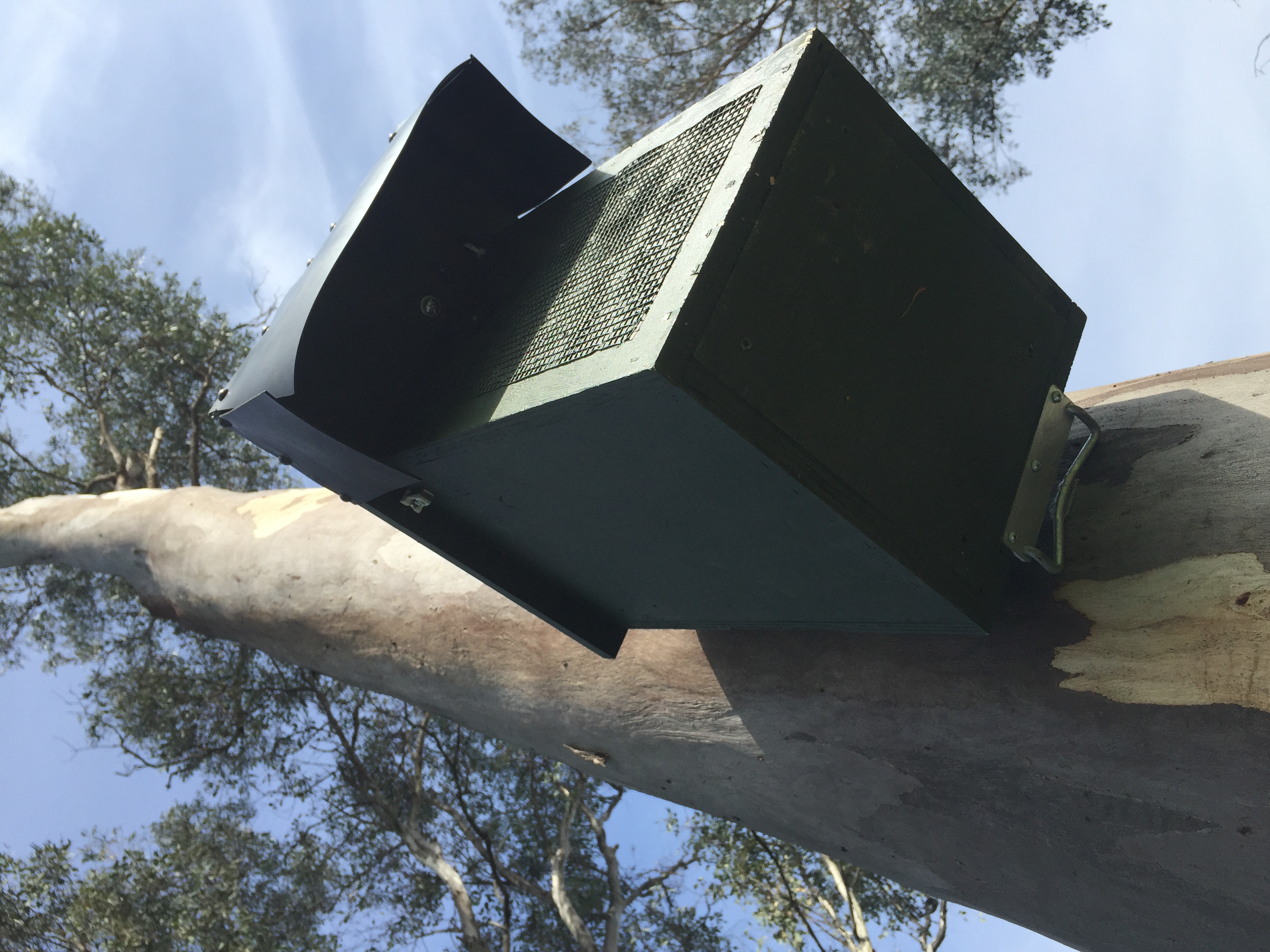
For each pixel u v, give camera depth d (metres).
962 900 1.92
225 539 4.00
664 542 1.59
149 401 9.00
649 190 1.51
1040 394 1.60
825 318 1.29
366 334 1.72
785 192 1.27
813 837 2.14
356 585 3.28
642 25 7.08
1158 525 1.49
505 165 2.01
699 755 2.24
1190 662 1.35
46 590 8.41
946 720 1.67
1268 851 1.27
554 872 6.94
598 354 1.29
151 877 6.70
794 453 1.22
